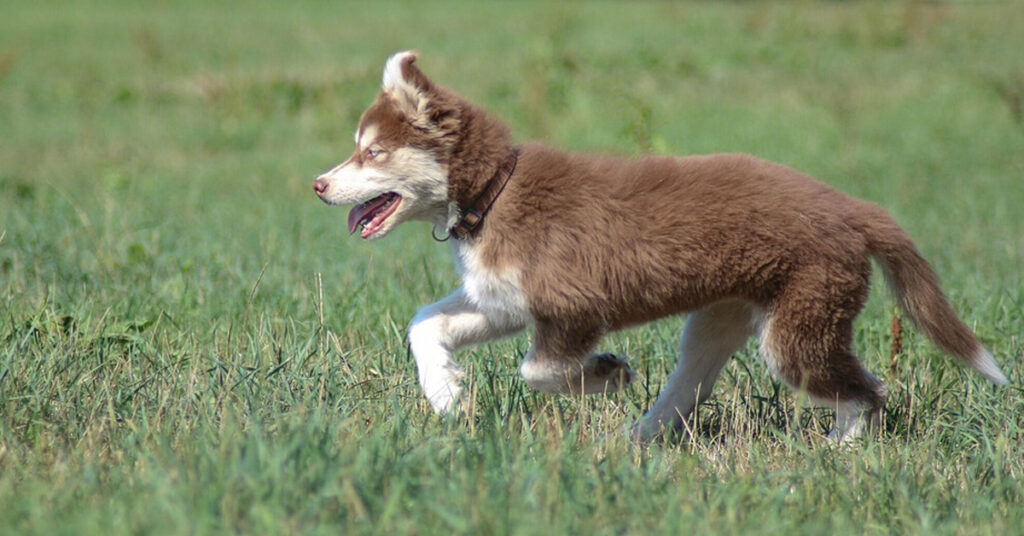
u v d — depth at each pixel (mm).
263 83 34344
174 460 7211
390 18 53875
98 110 32531
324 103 32344
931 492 8008
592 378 9922
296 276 14258
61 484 7238
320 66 38875
